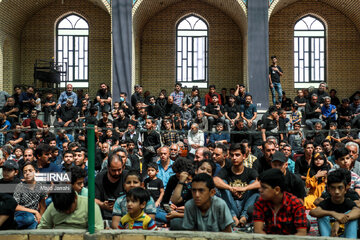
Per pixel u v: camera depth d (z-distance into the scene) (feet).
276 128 42.91
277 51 73.10
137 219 19.77
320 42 73.61
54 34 73.72
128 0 61.57
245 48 68.85
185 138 40.93
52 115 55.93
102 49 73.92
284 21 73.20
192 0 73.67
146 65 73.61
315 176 27.09
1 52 67.26
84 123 46.01
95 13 73.97
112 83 60.44
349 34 73.20
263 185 17.33
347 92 72.90
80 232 17.24
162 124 43.57
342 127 47.06
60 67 73.61
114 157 23.00
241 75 73.41
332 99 65.10
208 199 17.95
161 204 25.48
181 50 74.18
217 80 73.46
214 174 25.61
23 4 68.64
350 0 68.49
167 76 73.61
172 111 52.75
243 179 24.84
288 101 63.36
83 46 73.97
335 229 19.27
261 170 26.73
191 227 18.30
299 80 73.26
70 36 74.08
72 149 28.81
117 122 46.44
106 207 23.16
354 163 28.43
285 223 17.47
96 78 73.67
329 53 73.15
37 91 66.69
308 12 73.15
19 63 73.00
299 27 73.56
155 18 73.87
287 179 23.24
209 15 73.87
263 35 60.90
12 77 70.38
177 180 24.91
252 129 50.14
